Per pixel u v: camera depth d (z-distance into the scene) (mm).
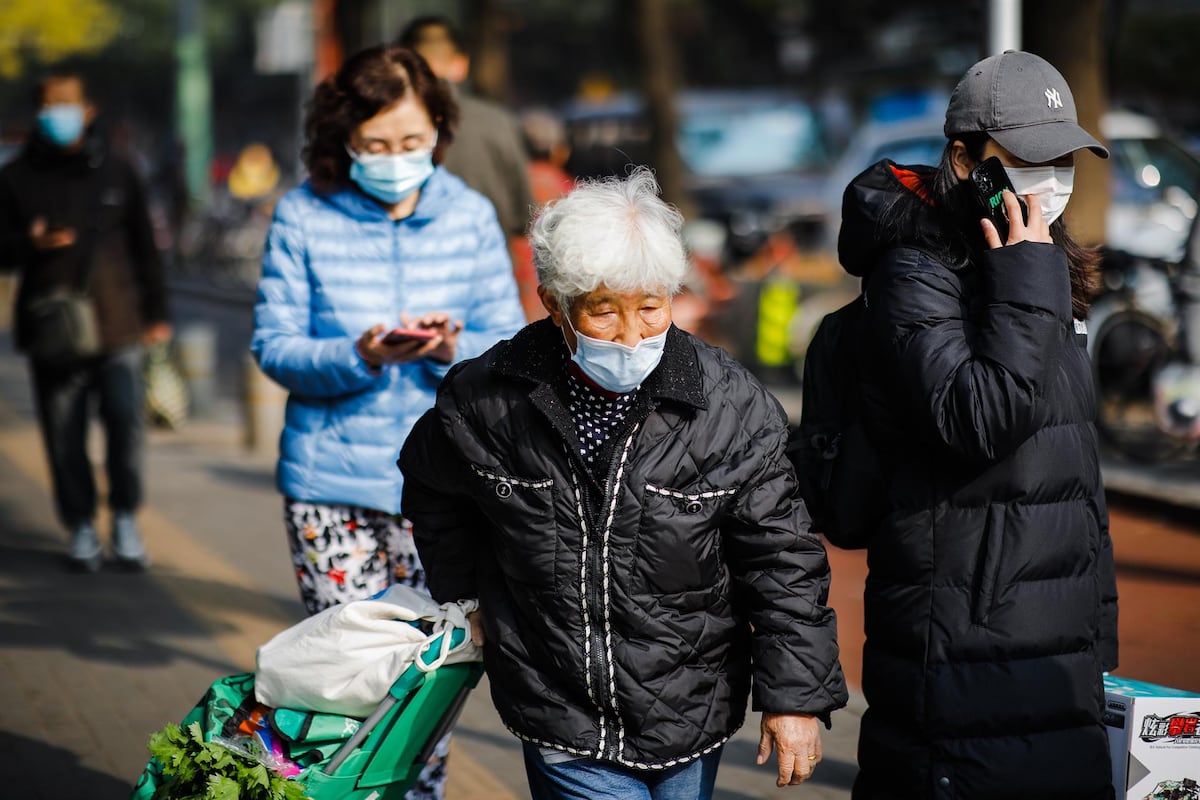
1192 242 22531
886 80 53594
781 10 91125
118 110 165125
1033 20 24141
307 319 10656
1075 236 8180
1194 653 15219
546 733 7527
